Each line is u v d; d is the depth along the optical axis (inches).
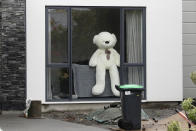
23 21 539.8
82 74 567.5
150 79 568.7
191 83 620.1
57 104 552.7
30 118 500.7
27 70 545.3
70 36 560.7
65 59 561.6
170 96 570.6
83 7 562.6
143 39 570.6
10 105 538.6
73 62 564.1
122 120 427.2
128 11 572.1
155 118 497.0
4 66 538.9
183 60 621.9
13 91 539.5
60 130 418.0
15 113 538.9
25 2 543.8
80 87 566.9
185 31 623.5
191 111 215.6
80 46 564.4
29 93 545.3
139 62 574.6
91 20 564.7
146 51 569.3
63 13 559.2
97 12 565.6
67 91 562.6
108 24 568.1
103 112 479.2
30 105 505.0
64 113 544.4
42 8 548.7
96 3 560.7
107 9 567.2
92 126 446.3
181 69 572.1
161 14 569.6
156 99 568.7
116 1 563.5
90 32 566.3
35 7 546.6
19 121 476.7
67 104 555.5
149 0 567.5
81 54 566.3
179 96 571.5
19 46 540.4
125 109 425.1
